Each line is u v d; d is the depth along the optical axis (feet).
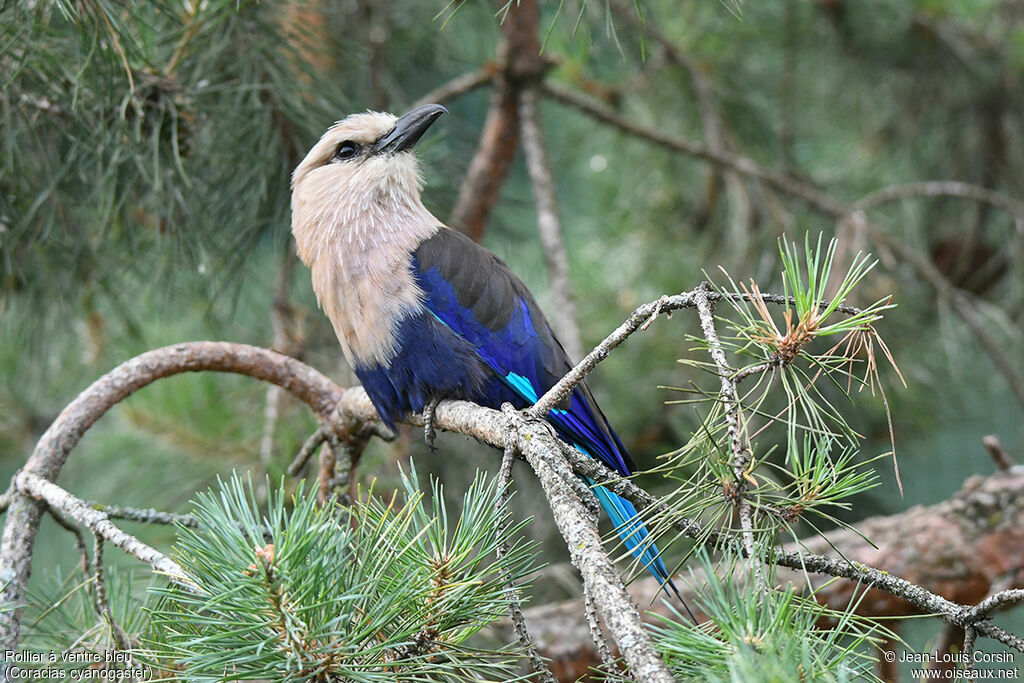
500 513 16.29
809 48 44.57
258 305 37.50
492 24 38.91
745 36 43.52
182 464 34.81
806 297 16.31
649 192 45.70
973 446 44.24
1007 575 28.22
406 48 41.55
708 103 41.68
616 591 13.52
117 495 35.09
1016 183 45.32
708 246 43.91
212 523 14.90
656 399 39.75
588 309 43.47
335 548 14.47
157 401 34.88
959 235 46.70
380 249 26.63
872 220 44.75
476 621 15.60
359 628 14.74
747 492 15.65
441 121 40.88
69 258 30.37
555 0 34.40
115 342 36.88
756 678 12.38
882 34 43.32
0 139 26.68
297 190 28.12
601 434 26.84
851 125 47.19
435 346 26.03
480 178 38.32
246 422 35.09
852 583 28.25
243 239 30.89
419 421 26.43
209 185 29.45
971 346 44.45
